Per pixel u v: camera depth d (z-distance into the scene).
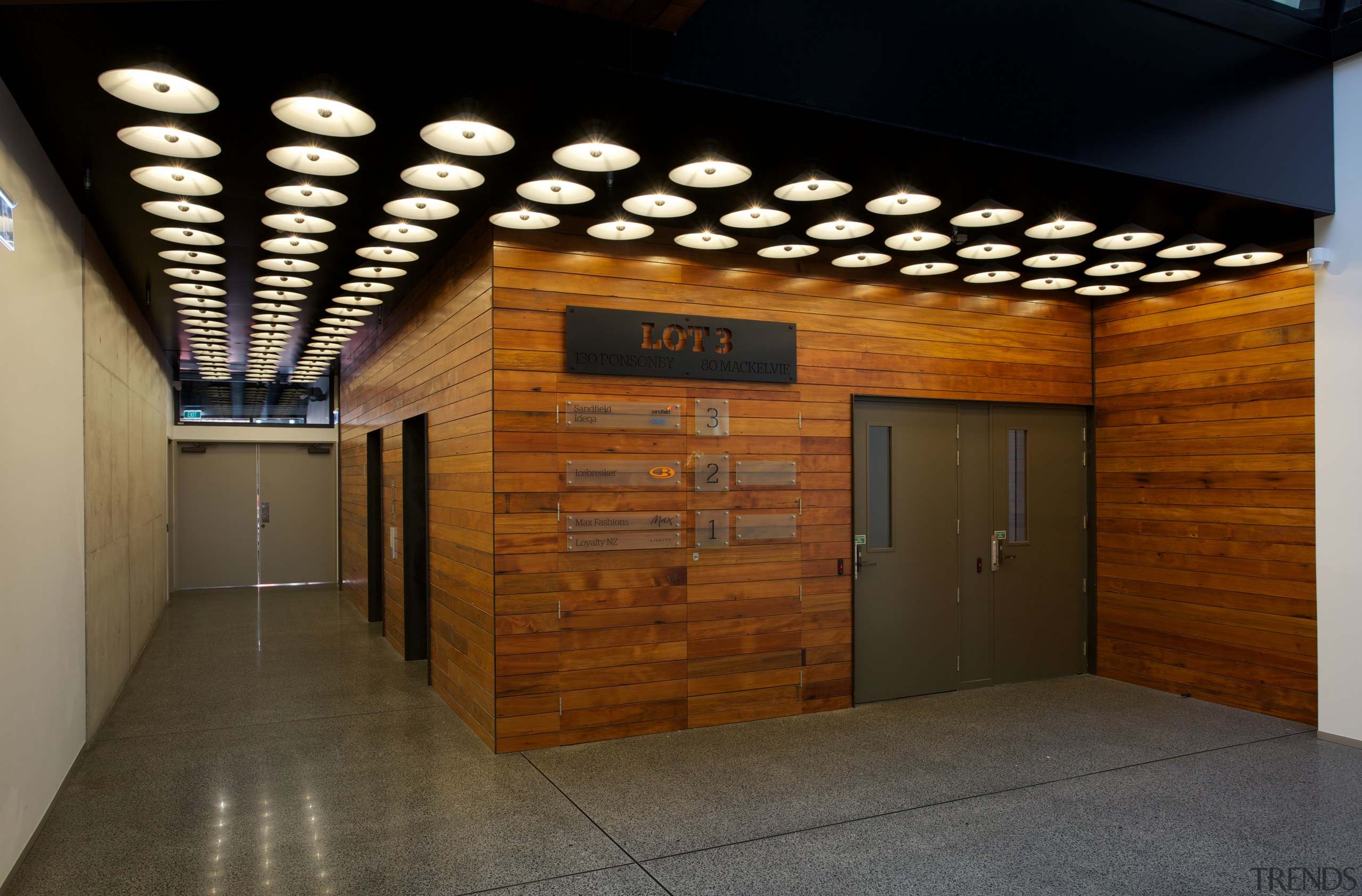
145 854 3.80
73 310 4.81
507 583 5.14
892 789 4.55
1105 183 4.71
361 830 4.05
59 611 4.48
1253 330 6.17
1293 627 5.87
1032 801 4.40
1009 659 7.00
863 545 6.34
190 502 13.70
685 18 3.32
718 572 5.75
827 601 6.15
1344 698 5.43
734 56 3.58
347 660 7.88
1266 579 6.04
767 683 5.91
